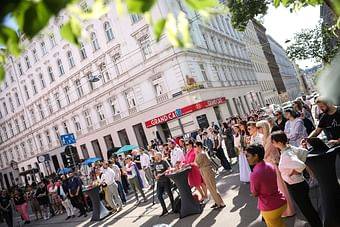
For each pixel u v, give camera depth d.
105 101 32.84
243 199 8.58
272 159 6.37
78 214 15.16
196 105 26.38
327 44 22.14
